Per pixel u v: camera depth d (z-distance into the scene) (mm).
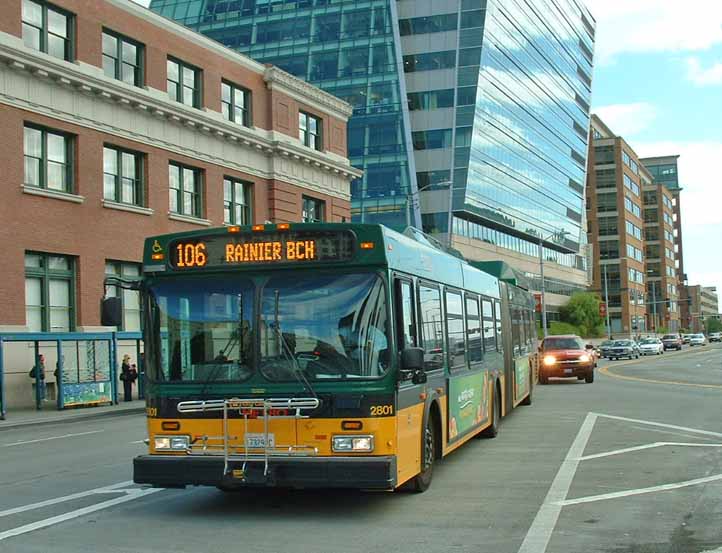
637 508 9023
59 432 21000
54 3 32344
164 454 8883
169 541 7906
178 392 8859
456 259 13258
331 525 8484
